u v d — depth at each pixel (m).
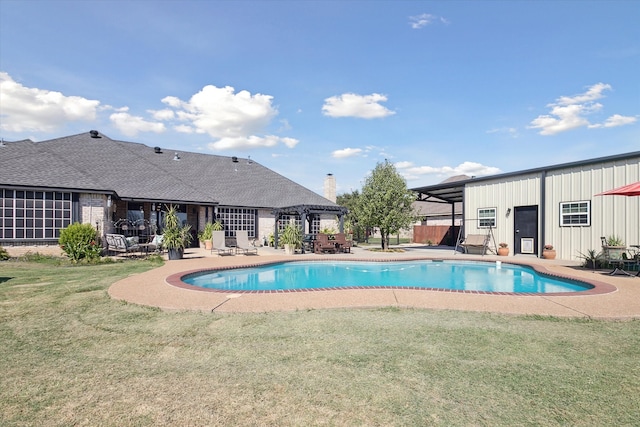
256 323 5.23
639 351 4.17
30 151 16.91
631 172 12.96
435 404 2.97
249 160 30.09
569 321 5.41
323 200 27.11
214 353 4.07
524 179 16.58
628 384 3.33
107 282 8.60
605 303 6.43
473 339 4.55
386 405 2.95
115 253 16.42
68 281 8.79
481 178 18.28
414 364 3.76
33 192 14.59
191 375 3.50
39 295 7.13
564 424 2.69
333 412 2.84
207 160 27.23
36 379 3.41
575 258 14.52
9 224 14.16
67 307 6.15
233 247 17.56
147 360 3.88
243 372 3.57
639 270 10.93
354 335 4.69
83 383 3.33
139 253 16.64
